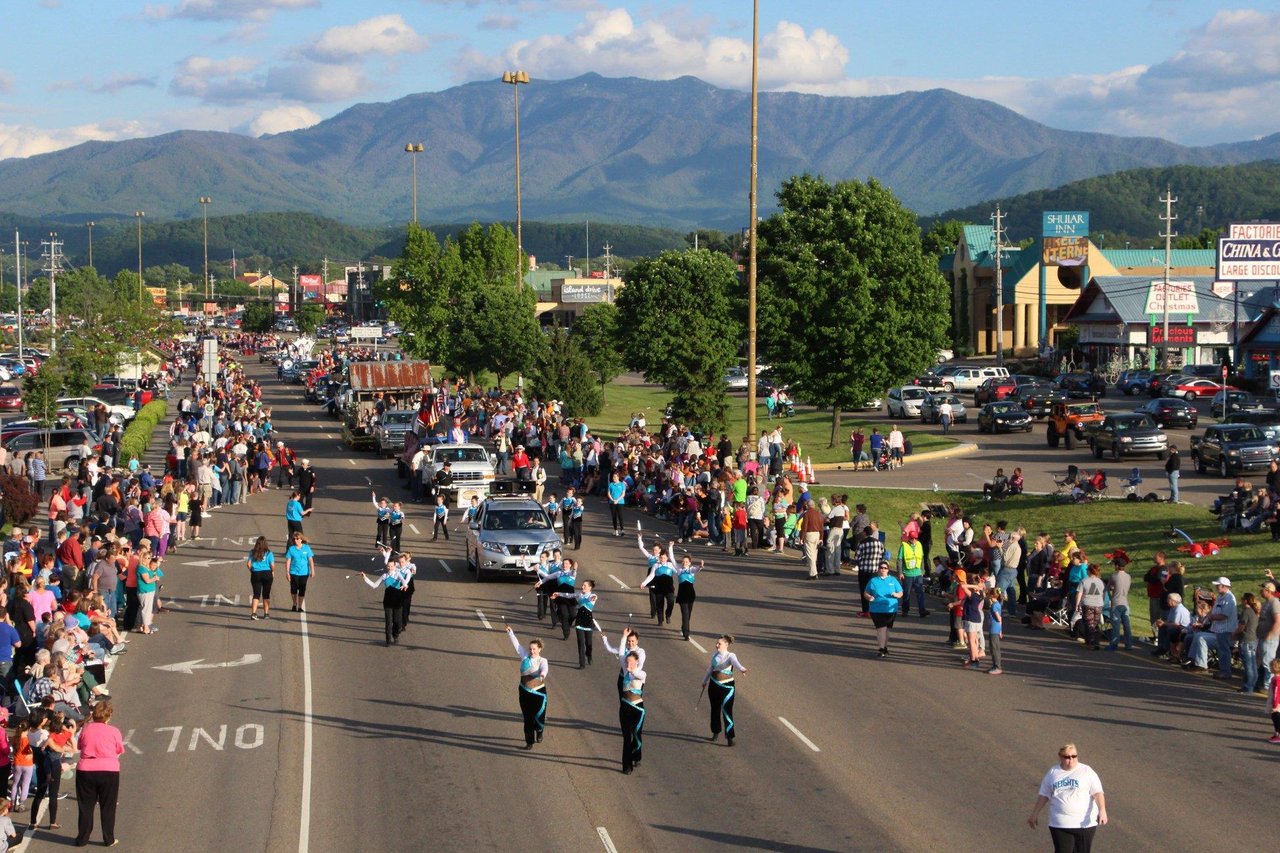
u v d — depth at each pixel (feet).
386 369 219.61
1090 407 187.42
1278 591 75.00
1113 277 319.68
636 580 106.63
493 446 190.49
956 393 280.51
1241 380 252.83
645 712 69.56
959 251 405.39
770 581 107.04
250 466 166.50
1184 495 137.08
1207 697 72.59
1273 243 252.21
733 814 54.08
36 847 52.13
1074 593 86.38
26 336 391.45
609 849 50.31
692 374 187.21
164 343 484.33
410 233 330.75
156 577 90.38
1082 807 45.21
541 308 544.62
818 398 193.06
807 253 190.60
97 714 52.49
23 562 85.51
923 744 63.72
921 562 94.89
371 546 125.59
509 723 67.77
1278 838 51.37
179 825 54.03
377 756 62.44
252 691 74.33
